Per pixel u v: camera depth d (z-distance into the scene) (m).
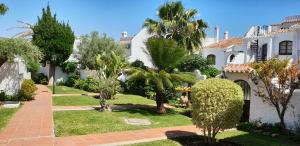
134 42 39.62
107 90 16.52
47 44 28.27
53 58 28.81
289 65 12.19
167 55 16.58
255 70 12.59
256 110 13.53
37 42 28.09
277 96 11.98
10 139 9.79
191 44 28.83
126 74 16.92
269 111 12.99
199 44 29.61
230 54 34.56
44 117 13.62
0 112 14.41
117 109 17.22
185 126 13.16
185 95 20.48
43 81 33.75
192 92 10.29
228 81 10.05
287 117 12.34
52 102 18.89
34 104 17.70
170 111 17.25
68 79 33.25
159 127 12.76
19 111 14.97
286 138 11.40
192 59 28.31
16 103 16.56
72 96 22.55
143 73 15.98
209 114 9.66
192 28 27.97
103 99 16.34
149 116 15.33
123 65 17.91
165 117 15.23
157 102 16.45
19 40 18.39
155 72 16.30
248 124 13.09
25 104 17.55
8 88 18.67
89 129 11.59
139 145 9.82
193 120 10.30
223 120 9.69
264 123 12.99
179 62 17.08
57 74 33.75
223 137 11.45
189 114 16.20
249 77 13.29
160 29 28.33
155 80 15.53
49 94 23.58
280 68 11.61
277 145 10.41
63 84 33.28
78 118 13.68
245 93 14.62
